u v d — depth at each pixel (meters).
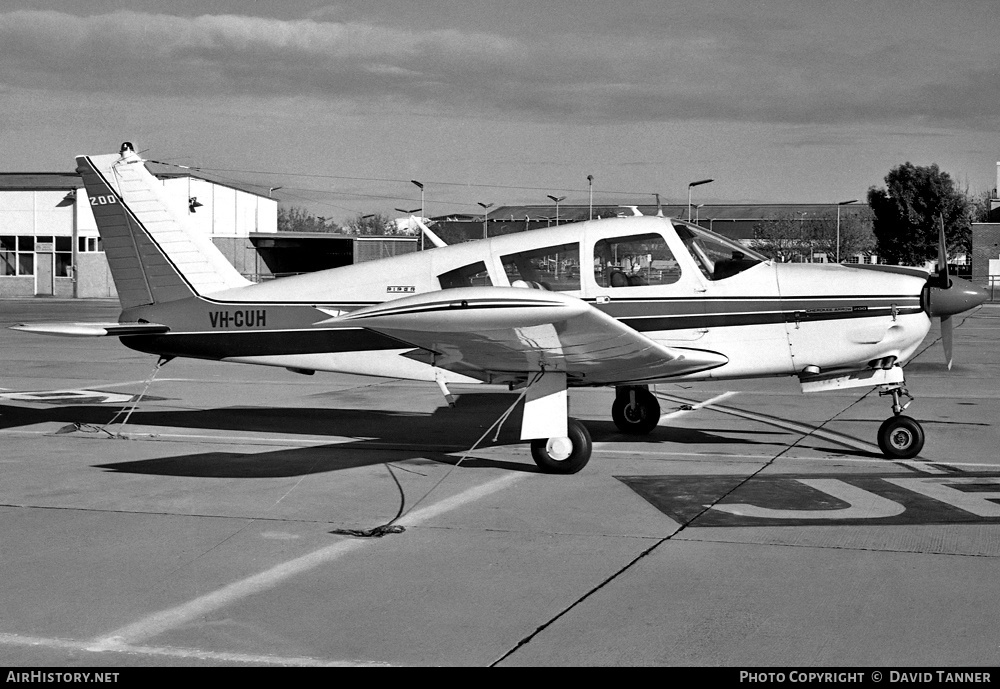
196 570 4.70
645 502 6.09
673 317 7.67
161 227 8.62
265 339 8.41
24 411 10.56
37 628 3.94
